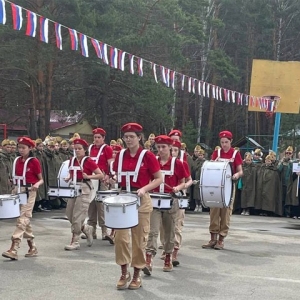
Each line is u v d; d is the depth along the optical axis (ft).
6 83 97.71
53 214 46.34
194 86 46.96
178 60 95.09
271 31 140.15
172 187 24.80
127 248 21.84
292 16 145.28
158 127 107.65
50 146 49.49
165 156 25.20
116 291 21.71
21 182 27.50
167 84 42.55
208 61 121.08
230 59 125.39
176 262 26.40
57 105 109.81
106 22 83.20
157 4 95.86
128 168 21.94
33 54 81.51
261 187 50.14
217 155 32.50
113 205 20.38
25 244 31.48
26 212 27.45
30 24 27.96
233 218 47.39
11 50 80.33
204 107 151.33
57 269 25.38
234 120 151.02
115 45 82.38
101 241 32.96
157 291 21.81
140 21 94.63
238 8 138.82
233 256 29.25
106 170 33.42
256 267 26.63
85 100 106.32
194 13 120.06
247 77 141.38
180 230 26.96
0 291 21.49
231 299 20.86
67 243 32.04
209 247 31.53
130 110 105.29
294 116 117.60
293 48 149.89
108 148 33.76
